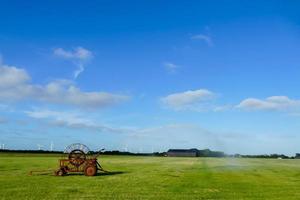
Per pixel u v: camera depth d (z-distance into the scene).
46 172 43.00
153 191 27.89
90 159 40.69
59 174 39.97
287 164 79.75
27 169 47.56
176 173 45.97
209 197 25.44
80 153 40.75
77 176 39.53
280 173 48.84
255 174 46.59
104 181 34.59
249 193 27.83
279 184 34.47
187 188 30.05
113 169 52.84
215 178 39.66
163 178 38.53
